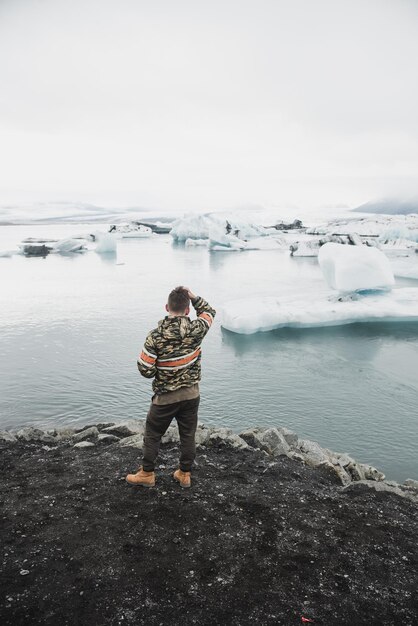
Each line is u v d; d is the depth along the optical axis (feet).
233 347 53.83
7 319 65.87
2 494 12.76
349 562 10.12
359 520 12.14
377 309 66.03
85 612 8.16
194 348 11.61
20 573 9.11
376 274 72.69
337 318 64.03
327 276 80.64
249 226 258.78
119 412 34.12
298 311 64.13
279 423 33.50
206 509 12.01
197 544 10.43
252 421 33.88
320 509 12.64
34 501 12.25
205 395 38.86
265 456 17.31
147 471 12.89
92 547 10.09
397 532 11.62
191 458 12.87
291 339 57.41
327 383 42.01
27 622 7.84
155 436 12.51
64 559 9.63
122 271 125.90
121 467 14.82
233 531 11.06
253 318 60.23
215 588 9.01
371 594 9.11
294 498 13.24
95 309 72.95
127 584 8.96
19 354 49.03
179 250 202.28
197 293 92.48
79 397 36.96
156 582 9.07
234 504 12.45
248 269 133.18
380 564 10.15
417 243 202.28
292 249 180.45
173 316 11.41
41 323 63.57
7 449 18.24
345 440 30.94
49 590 8.66
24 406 35.09
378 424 33.35
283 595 8.91
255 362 48.16
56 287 95.50
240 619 8.23
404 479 26.16
